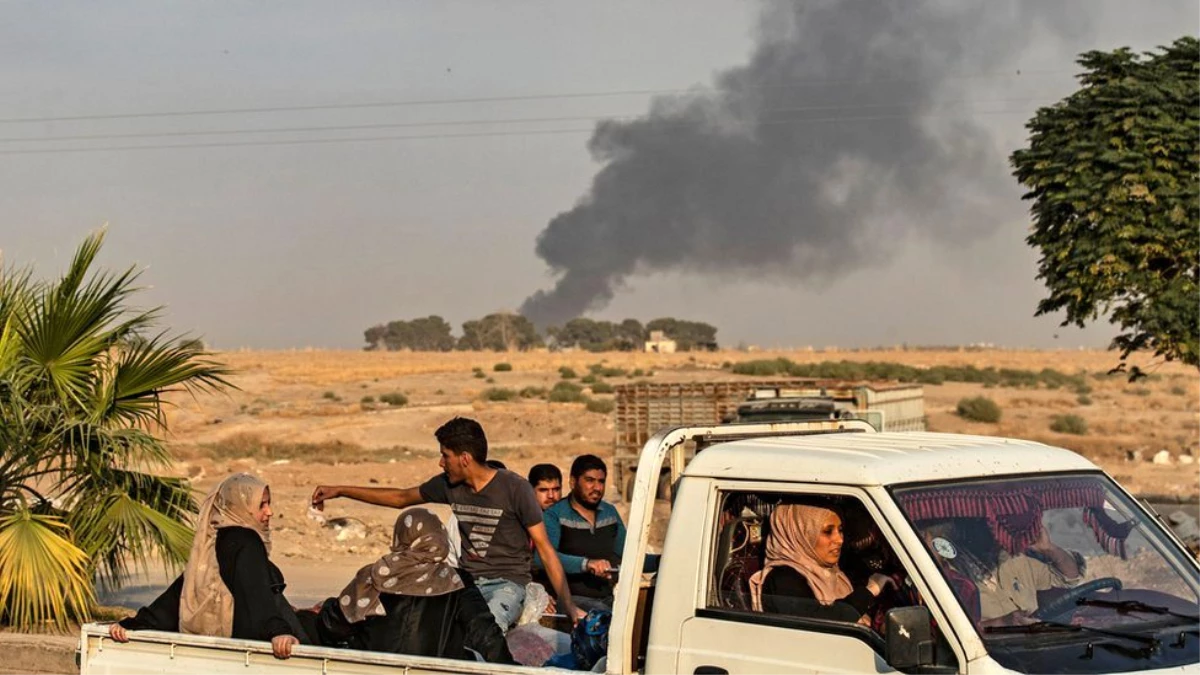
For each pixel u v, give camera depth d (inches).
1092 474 210.5
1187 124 539.8
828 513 196.7
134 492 440.8
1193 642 182.2
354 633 249.8
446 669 212.2
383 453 1423.5
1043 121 583.8
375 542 713.6
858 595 191.8
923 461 195.0
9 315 433.4
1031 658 173.8
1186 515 696.4
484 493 284.5
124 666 248.4
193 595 249.4
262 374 3395.7
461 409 2257.6
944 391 3100.4
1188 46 560.1
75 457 429.4
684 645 202.5
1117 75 569.0
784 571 198.2
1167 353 573.0
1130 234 538.3
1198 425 1923.0
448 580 243.8
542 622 286.4
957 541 186.7
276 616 240.2
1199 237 535.5
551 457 1357.0
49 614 408.2
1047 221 584.7
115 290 434.0
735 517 207.9
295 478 1113.4
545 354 6560.0
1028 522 194.5
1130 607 188.2
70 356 426.3
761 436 235.9
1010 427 1877.5
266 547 253.0
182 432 1712.6
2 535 402.0
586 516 324.5
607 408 2236.7
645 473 211.9
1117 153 539.5
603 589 313.1
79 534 422.0
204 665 239.0
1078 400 2620.6
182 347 443.2
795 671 189.2
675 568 206.5
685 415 1026.7
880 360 5999.0
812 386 1091.9
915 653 170.7
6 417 409.1
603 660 215.6
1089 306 568.1
